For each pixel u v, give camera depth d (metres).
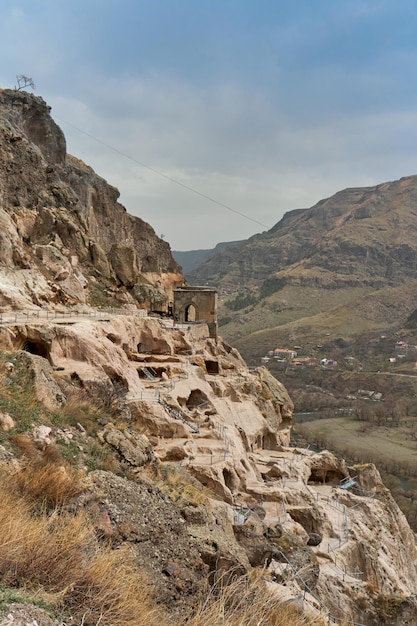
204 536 11.88
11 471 10.37
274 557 15.36
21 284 33.22
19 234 40.00
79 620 6.58
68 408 14.97
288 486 26.53
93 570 7.61
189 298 51.28
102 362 23.27
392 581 24.69
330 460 33.50
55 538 7.95
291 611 10.56
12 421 12.38
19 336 21.58
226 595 9.07
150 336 35.47
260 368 45.75
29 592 6.63
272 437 35.44
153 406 24.56
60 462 11.47
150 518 10.95
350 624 17.02
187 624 7.91
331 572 20.50
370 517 29.17
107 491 10.98
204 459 23.28
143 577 8.75
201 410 30.33
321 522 24.34
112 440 14.17
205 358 39.97
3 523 7.73
